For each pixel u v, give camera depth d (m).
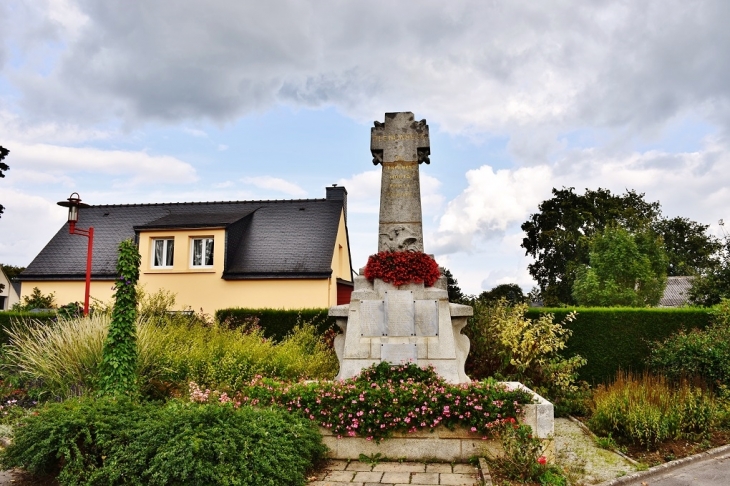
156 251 22.17
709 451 8.23
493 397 7.36
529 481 6.49
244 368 9.57
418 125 9.78
